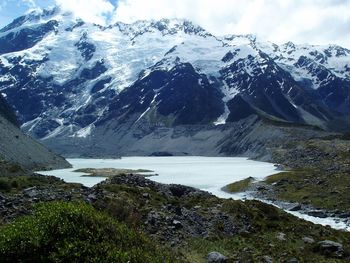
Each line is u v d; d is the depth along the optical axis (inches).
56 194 1897.1
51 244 876.6
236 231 1985.7
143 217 1801.2
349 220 3403.1
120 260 879.1
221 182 6658.5
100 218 1004.6
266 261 1547.7
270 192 4857.3
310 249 1792.6
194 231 1845.5
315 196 4279.0
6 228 912.9
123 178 2674.7
